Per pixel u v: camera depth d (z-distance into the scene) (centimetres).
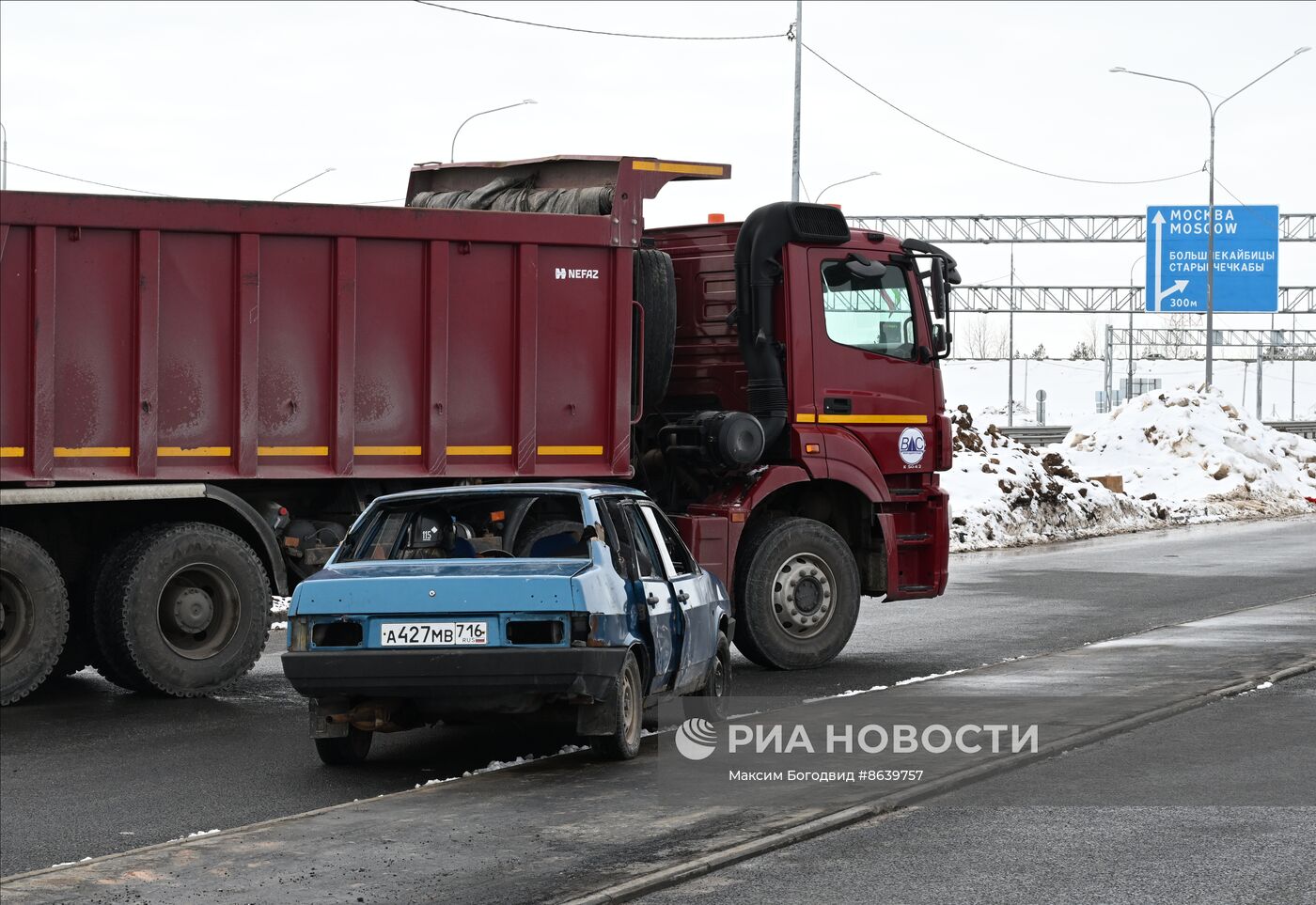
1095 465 4684
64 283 1279
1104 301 9731
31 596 1261
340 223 1365
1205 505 4197
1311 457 4906
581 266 1470
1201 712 1128
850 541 1608
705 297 1602
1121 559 2759
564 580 945
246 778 1011
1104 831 792
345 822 819
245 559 1348
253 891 696
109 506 1339
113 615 1302
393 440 1398
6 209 1255
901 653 1599
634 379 1517
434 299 1404
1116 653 1427
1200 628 1625
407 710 994
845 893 690
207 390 1328
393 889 694
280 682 1444
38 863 804
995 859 742
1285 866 727
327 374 1371
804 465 1537
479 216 1419
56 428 1277
